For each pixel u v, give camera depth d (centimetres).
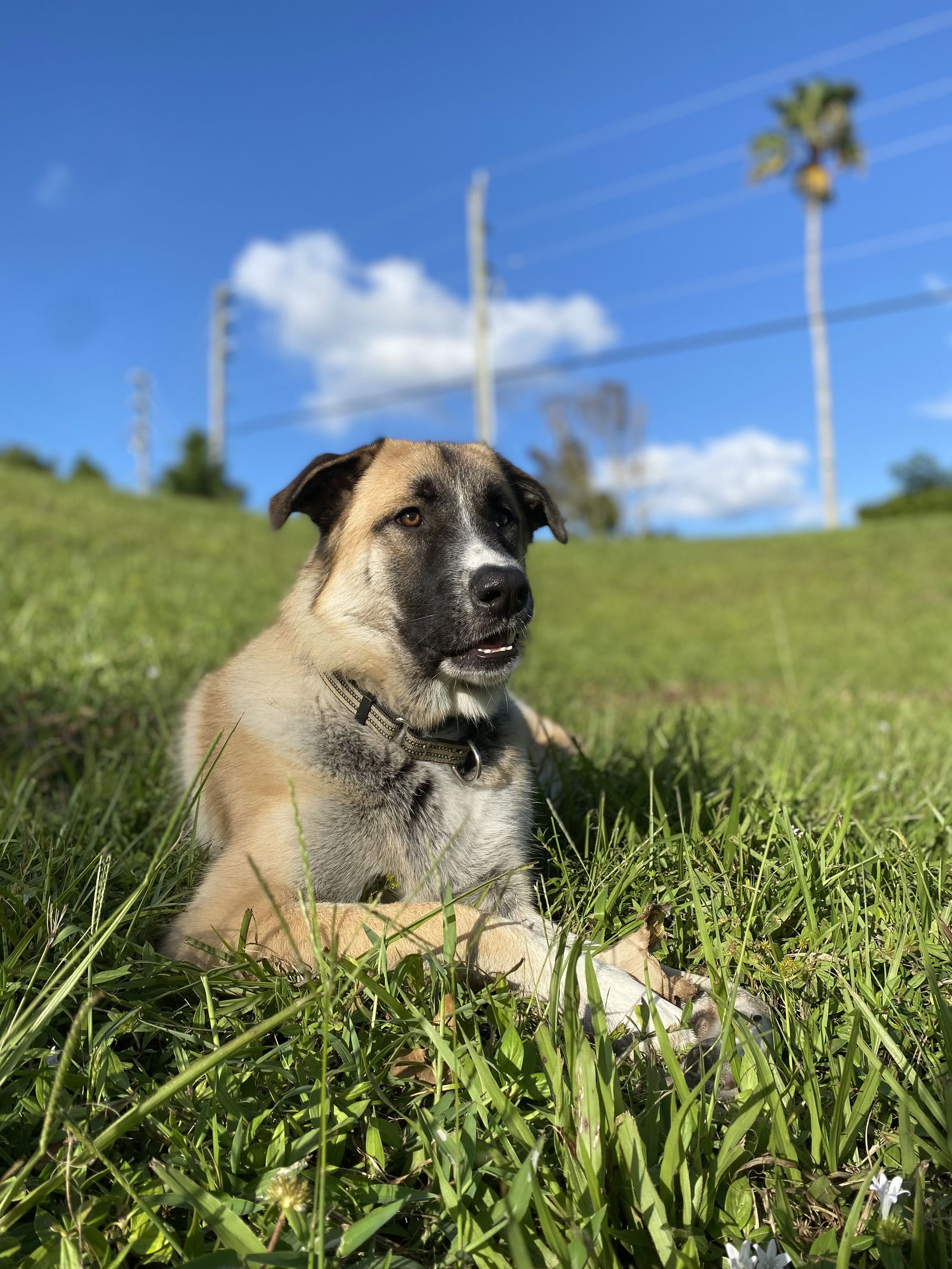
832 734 115
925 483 1241
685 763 80
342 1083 39
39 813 66
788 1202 34
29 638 142
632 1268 32
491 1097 36
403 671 62
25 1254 32
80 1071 38
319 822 56
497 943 48
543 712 123
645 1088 40
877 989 46
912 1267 31
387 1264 31
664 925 53
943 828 69
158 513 521
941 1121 36
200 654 154
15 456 1131
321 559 67
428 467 66
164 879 56
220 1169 34
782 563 573
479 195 741
